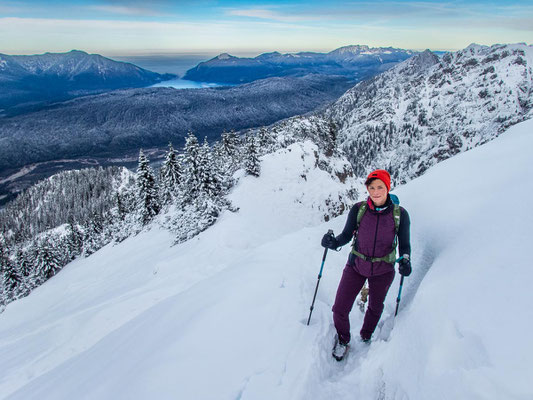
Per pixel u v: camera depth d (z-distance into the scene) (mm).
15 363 9586
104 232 55469
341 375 3434
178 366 3312
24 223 155000
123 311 11219
